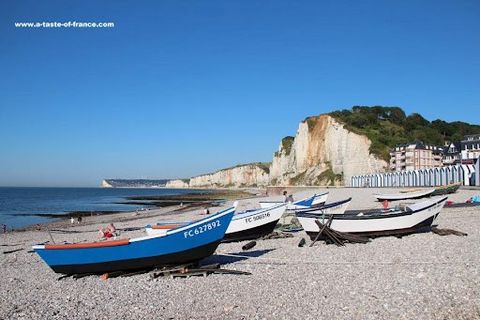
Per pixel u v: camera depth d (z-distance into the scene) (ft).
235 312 34.83
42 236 103.40
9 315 36.58
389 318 32.12
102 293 43.14
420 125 515.09
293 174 485.56
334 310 34.14
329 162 437.17
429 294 37.19
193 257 51.93
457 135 485.56
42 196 474.08
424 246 59.62
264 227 74.43
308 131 477.36
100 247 50.11
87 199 382.83
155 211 188.96
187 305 37.52
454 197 142.00
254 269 50.37
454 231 68.85
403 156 376.89
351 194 207.62
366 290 39.09
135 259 50.39
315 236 68.13
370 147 401.49
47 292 44.78
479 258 50.31
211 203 228.43
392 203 137.18
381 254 55.42
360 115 485.97
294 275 46.21
